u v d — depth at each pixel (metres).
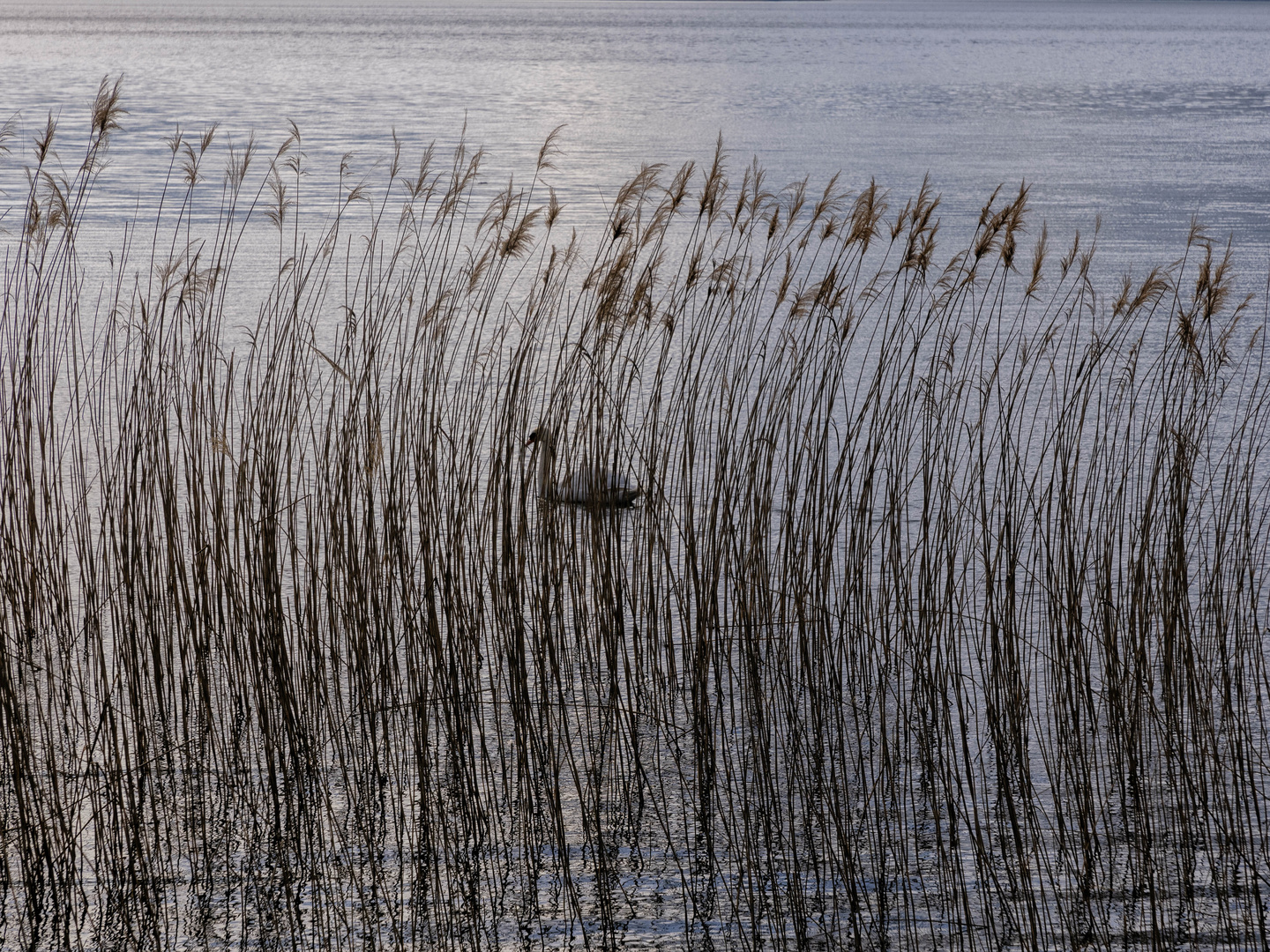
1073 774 7.77
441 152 40.28
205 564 8.17
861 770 7.82
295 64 88.50
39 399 8.72
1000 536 8.39
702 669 8.18
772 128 52.09
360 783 7.86
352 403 8.56
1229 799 7.61
